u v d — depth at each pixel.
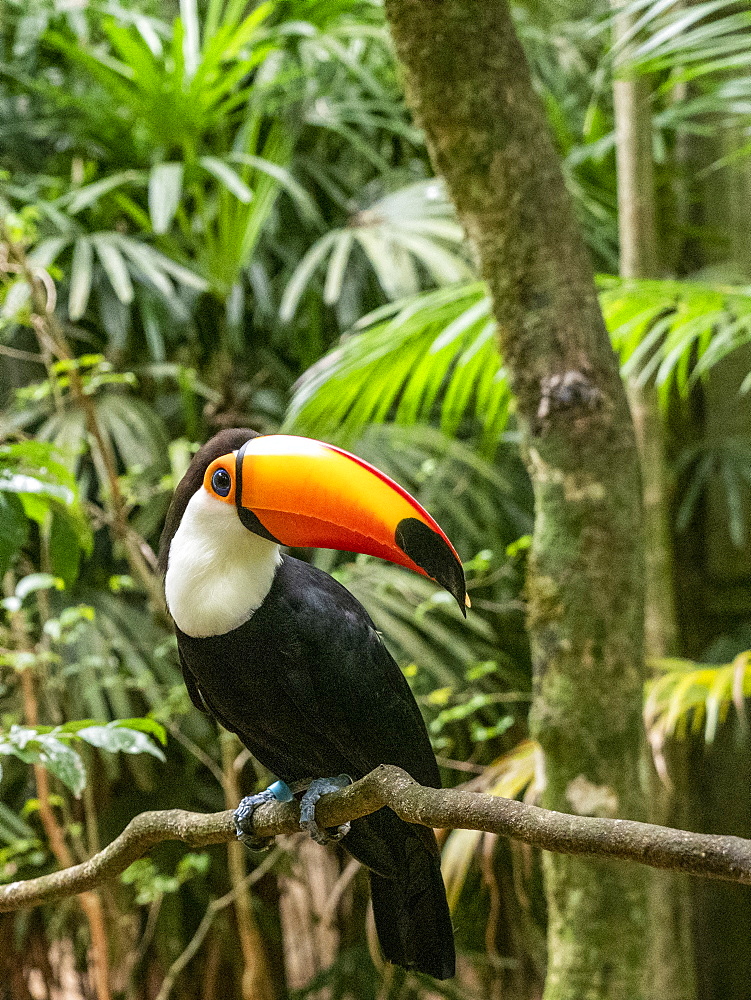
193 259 4.90
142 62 4.16
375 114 5.31
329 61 5.11
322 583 2.28
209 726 4.29
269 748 2.33
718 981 5.56
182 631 2.17
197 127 4.38
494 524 4.48
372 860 2.23
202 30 5.24
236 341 4.67
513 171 2.75
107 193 4.75
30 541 4.40
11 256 3.80
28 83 4.75
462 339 3.61
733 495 5.02
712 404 5.51
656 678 3.76
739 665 3.26
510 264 2.79
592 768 2.79
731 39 3.57
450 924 2.23
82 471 4.48
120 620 4.22
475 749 4.57
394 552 1.91
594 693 2.79
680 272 5.71
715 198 5.71
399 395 4.83
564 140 5.29
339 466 1.97
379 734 2.20
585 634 2.79
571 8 5.79
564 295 2.78
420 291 4.84
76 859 4.12
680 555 5.57
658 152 5.23
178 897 4.38
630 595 2.80
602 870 2.83
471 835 3.57
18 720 3.97
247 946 4.10
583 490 2.78
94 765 4.21
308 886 4.88
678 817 4.11
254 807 2.16
